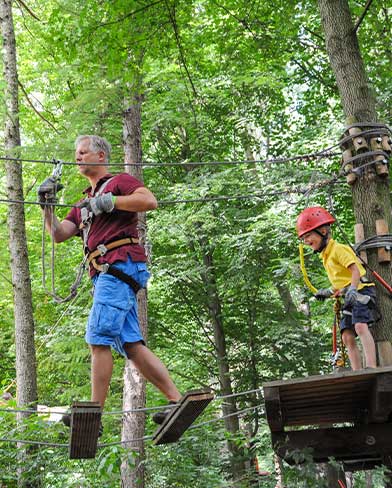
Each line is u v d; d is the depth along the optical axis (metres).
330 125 13.23
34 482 7.74
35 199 14.95
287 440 4.92
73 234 4.51
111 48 9.00
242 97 15.39
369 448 4.91
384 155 6.23
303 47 12.72
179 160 15.62
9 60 11.16
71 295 4.28
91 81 11.04
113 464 7.03
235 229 13.94
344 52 6.77
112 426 11.25
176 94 14.05
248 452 7.09
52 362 12.93
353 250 5.64
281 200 12.77
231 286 14.03
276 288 15.07
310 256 13.68
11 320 15.70
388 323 5.86
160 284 14.65
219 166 14.49
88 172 4.32
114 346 4.14
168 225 13.26
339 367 5.70
